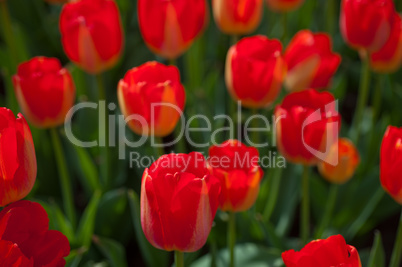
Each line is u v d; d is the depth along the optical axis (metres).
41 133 1.23
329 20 1.39
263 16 1.50
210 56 1.45
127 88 0.93
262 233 1.10
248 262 1.05
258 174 0.90
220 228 1.11
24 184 0.85
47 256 0.83
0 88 1.61
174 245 0.84
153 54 1.38
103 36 1.04
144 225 0.84
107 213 1.15
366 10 1.04
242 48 1.02
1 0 1.25
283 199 1.15
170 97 0.94
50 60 1.04
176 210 0.82
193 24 1.06
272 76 1.00
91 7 1.04
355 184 1.23
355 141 1.18
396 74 1.36
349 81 1.47
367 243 1.26
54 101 1.01
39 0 1.49
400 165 0.89
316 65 1.06
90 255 1.14
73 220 1.12
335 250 0.80
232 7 1.11
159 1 1.03
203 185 0.81
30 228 0.83
